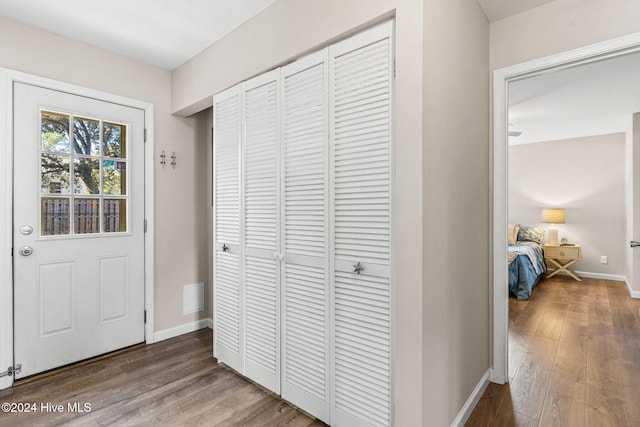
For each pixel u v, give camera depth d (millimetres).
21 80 2168
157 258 2863
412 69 1366
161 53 2631
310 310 1818
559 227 5688
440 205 1507
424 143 1358
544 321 3396
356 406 1610
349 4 1595
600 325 3262
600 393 2025
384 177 1502
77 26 2232
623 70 2836
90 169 2492
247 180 2215
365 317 1574
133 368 2381
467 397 1829
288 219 1937
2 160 2090
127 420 1794
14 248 2145
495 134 2137
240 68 2242
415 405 1365
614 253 5250
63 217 2357
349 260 1634
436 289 1471
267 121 2066
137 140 2744
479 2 1938
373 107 1537
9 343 2115
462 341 1761
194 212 3135
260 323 2127
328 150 1715
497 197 2135
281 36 1951
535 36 1980
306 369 1843
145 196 2799
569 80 3057
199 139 3182
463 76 1759
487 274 2158
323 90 1738
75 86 2402
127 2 1975
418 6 1352
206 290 3238
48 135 2293
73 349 2408
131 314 2725
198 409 1896
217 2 1983
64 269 2361
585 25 1816
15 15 2096
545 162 5797
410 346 1378
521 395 2020
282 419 1806
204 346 2777
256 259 2154
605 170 5293
